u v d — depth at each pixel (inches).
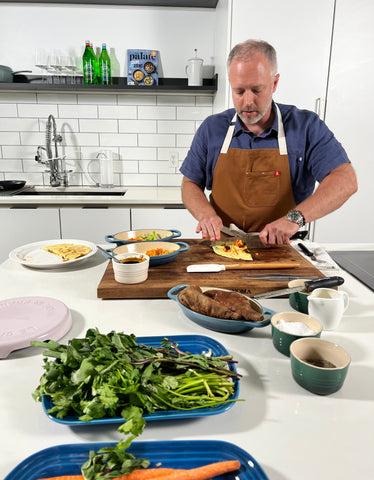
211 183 73.0
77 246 57.6
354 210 98.7
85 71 105.0
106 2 104.7
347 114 93.1
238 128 65.4
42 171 115.6
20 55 107.9
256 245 56.4
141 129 114.7
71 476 18.5
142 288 41.8
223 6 93.2
